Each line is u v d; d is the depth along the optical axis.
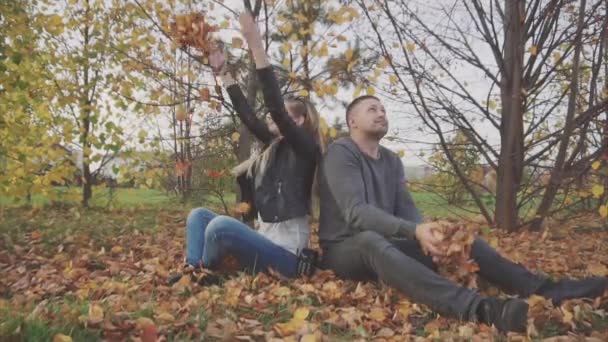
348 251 2.83
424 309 2.54
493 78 6.64
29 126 7.76
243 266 3.15
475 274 2.66
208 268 3.18
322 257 3.15
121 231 6.14
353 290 2.90
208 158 6.90
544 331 2.27
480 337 2.07
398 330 2.32
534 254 4.63
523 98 6.41
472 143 6.86
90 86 8.13
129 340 1.94
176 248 4.95
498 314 2.19
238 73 6.29
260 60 2.97
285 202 3.09
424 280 2.42
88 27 7.40
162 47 5.98
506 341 2.10
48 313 2.08
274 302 2.66
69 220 7.24
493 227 6.50
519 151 6.42
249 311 2.56
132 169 8.58
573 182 5.99
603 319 2.43
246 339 2.08
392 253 2.55
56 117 8.16
